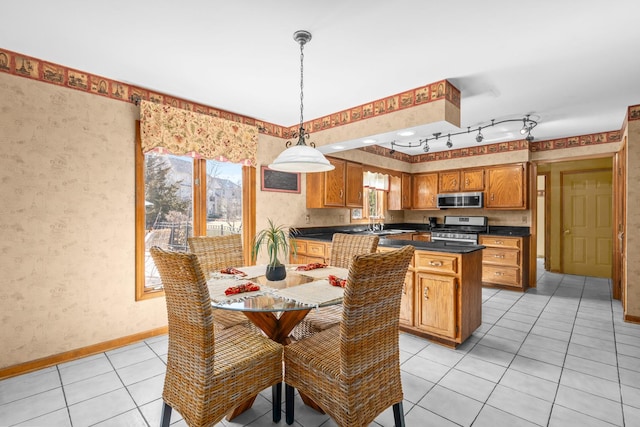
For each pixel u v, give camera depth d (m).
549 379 2.20
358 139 3.33
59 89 2.41
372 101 3.16
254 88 2.85
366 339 1.48
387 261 1.44
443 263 2.73
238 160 3.45
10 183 2.23
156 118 2.83
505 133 4.45
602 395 2.01
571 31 1.95
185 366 1.51
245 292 1.81
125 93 2.74
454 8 1.74
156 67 2.45
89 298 2.58
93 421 1.79
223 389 1.49
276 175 3.97
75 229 2.51
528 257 4.78
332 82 2.71
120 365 2.42
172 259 1.41
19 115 2.25
